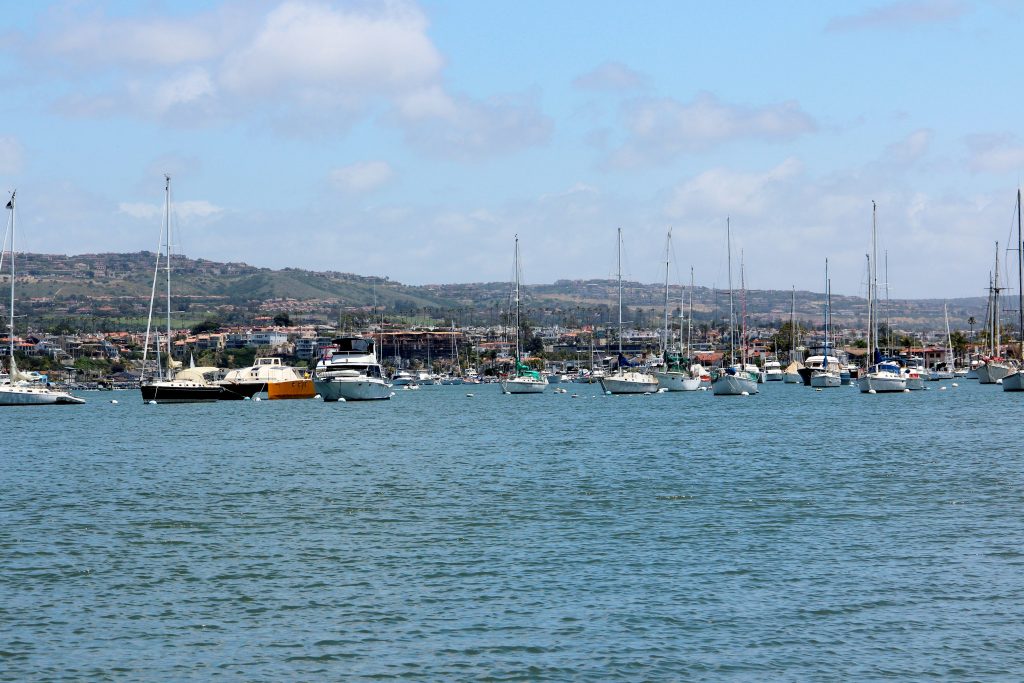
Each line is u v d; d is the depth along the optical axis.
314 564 42.88
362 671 30.81
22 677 30.61
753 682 29.64
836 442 91.06
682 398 185.00
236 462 79.50
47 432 115.38
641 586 38.91
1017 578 39.44
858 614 35.34
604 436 101.19
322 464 77.44
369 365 187.88
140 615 36.16
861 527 49.34
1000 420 115.88
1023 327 179.25
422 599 37.59
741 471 70.25
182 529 50.47
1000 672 30.19
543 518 52.44
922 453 80.62
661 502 56.84
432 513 54.22
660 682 29.73
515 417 136.25
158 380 179.50
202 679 30.42
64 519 53.38
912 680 29.73
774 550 44.53
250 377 193.62
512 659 31.55
